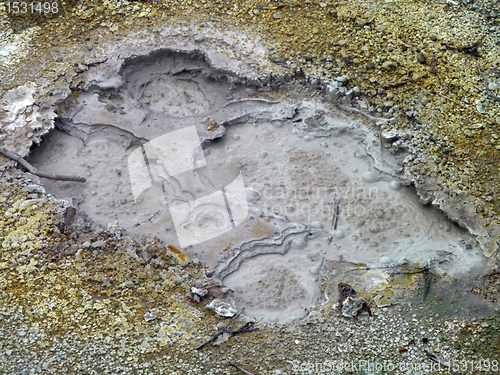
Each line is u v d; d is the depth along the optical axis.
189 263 2.31
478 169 2.57
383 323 2.18
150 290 2.22
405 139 2.64
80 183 2.54
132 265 2.27
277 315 2.22
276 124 2.76
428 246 2.40
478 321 2.19
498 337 2.15
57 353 2.07
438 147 2.63
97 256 2.29
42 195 2.43
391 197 2.55
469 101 2.79
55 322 2.13
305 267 2.35
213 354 2.09
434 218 2.49
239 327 2.15
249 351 2.10
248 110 2.78
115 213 2.46
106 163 2.62
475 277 2.30
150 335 2.12
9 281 2.21
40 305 2.16
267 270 2.34
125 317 2.15
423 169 2.56
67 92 2.73
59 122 2.69
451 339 2.15
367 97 2.80
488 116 2.74
